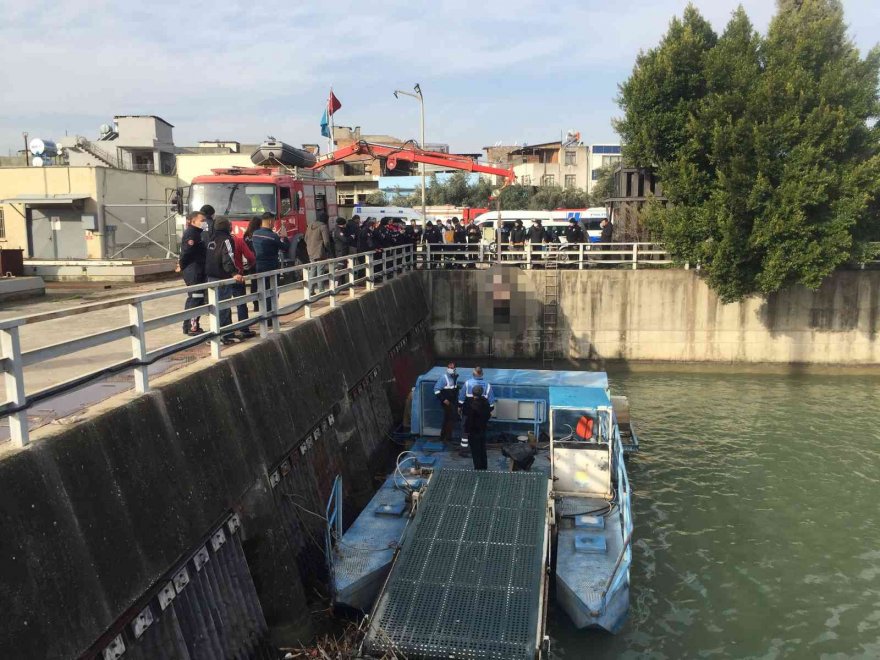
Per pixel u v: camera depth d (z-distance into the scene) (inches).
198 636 283.0
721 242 962.7
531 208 2694.4
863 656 399.2
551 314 1090.1
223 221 433.1
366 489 539.5
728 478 645.3
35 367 380.2
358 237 854.5
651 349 1079.6
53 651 203.6
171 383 304.5
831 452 711.7
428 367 1047.0
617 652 396.8
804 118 944.3
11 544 198.4
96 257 1233.4
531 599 348.2
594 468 503.5
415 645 324.8
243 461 345.7
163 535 267.6
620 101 1096.8
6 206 1235.9
